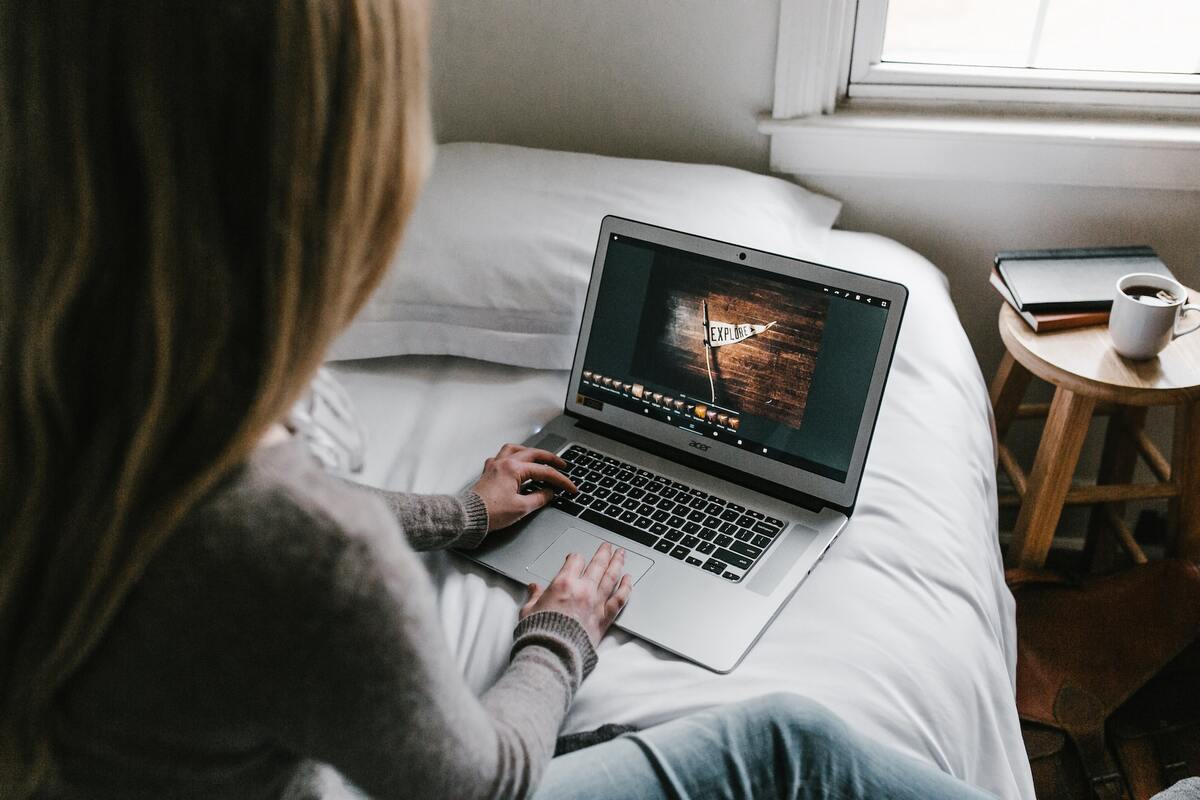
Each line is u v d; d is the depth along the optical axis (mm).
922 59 1517
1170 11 1406
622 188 1343
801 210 1448
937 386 1175
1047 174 1451
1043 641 1329
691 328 1080
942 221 1542
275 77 366
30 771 424
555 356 1201
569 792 718
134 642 407
